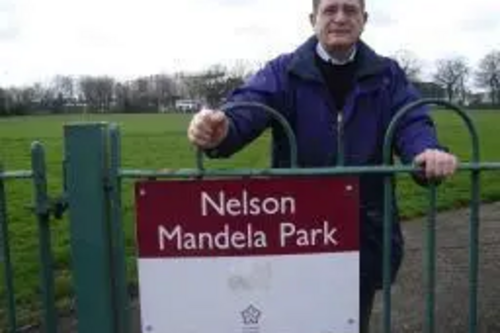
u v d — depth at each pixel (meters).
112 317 3.01
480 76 77.50
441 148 3.22
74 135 2.90
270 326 2.98
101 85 85.06
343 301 2.98
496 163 2.99
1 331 5.68
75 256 2.97
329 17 3.39
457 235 9.34
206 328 2.98
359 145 3.46
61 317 5.93
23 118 71.38
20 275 7.24
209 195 2.89
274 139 3.62
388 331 3.14
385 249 3.07
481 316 6.14
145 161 23.69
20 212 10.82
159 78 84.06
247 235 2.92
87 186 2.92
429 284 3.12
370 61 3.46
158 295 2.96
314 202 2.90
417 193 12.34
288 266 2.94
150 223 2.91
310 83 3.45
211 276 2.94
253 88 3.48
